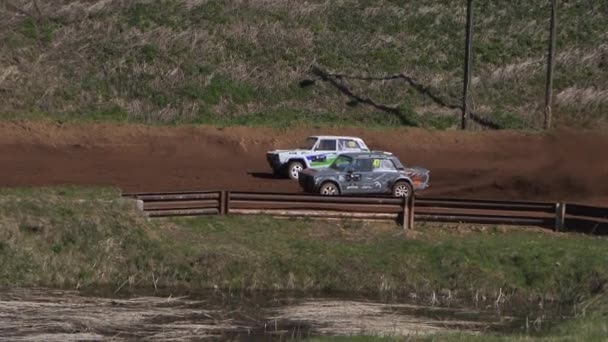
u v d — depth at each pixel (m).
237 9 180.50
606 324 56.53
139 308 62.59
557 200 106.75
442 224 83.19
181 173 118.56
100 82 155.25
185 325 58.34
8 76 152.38
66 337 53.66
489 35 182.75
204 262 72.38
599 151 141.00
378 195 99.94
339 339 51.19
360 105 159.75
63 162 123.06
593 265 73.25
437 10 188.50
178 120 149.50
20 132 133.88
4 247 71.31
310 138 120.75
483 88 167.12
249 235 78.56
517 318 64.12
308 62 169.00
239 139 137.62
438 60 174.00
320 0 187.75
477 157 139.25
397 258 74.12
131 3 176.50
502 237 80.94
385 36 179.00
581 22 189.88
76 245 73.12
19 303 61.72
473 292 71.50
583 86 170.50
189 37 169.12
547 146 142.75
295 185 112.00
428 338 51.44
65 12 171.25
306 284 71.44
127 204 77.62
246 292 69.94
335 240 78.56
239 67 164.25
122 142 134.88
